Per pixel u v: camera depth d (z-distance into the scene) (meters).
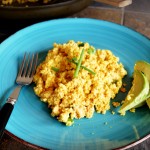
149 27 0.48
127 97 0.32
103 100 0.33
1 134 0.27
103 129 0.31
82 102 0.32
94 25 0.42
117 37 0.41
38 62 0.38
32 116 0.31
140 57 0.39
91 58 0.35
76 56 0.35
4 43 0.38
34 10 0.42
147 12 0.52
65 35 0.41
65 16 0.46
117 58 0.37
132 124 0.31
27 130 0.30
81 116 0.31
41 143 0.28
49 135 0.29
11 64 0.37
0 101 0.32
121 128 0.31
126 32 0.41
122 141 0.29
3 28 0.45
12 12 0.42
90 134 0.30
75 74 0.33
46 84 0.33
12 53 0.38
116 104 0.33
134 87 0.33
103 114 0.32
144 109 0.33
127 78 0.37
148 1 0.54
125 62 0.39
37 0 0.50
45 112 0.32
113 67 0.36
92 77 0.34
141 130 0.30
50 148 0.28
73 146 0.28
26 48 0.39
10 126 0.29
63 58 0.36
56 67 0.35
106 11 0.51
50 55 0.37
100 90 0.33
